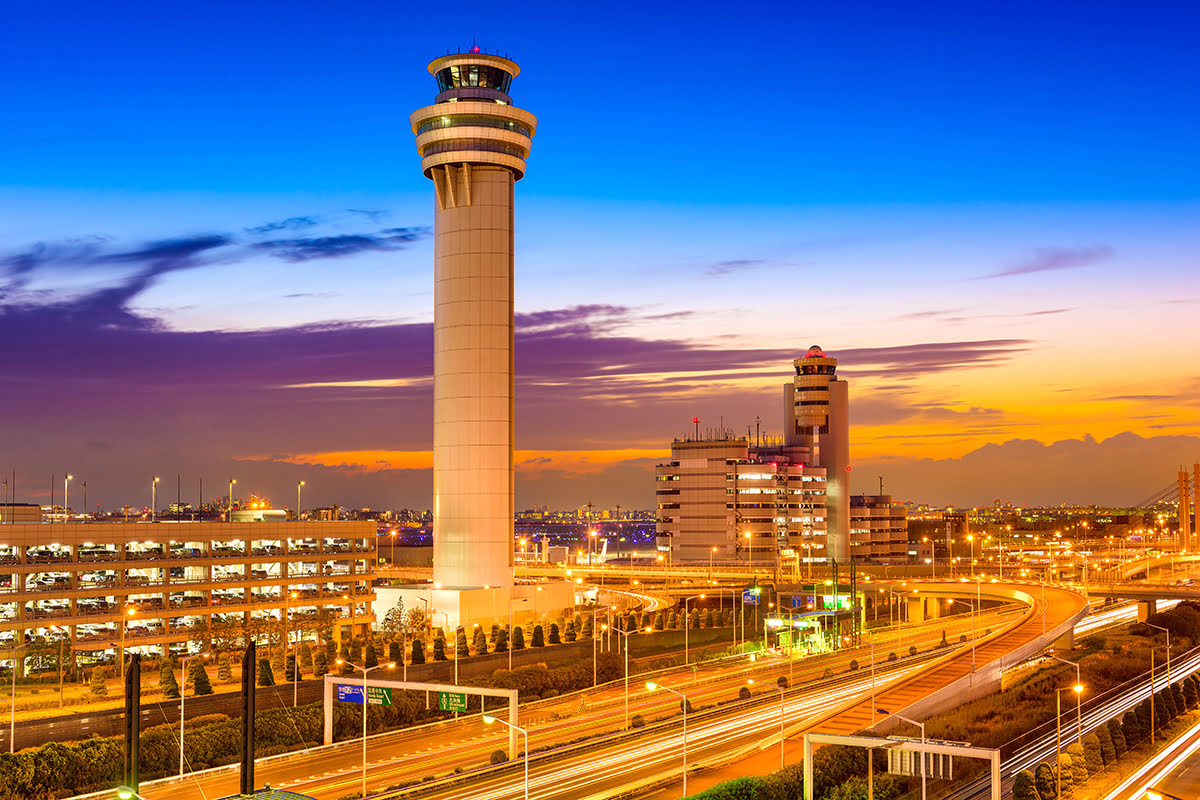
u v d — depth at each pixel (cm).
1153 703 13512
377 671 15475
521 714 14512
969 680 14525
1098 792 10956
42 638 16225
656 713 14500
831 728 11788
